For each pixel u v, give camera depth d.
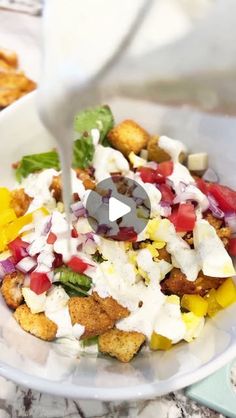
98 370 0.31
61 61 0.20
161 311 0.34
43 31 0.21
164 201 0.37
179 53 0.18
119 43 0.19
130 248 0.36
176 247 0.35
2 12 0.50
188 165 0.40
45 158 0.40
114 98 0.21
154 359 0.32
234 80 0.18
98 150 0.40
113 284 0.34
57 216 0.35
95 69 0.19
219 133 0.39
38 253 0.35
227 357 0.29
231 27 0.17
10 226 0.37
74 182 0.37
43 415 0.32
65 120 0.22
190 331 0.33
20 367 0.29
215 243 0.35
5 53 0.48
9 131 0.39
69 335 0.34
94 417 0.32
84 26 0.20
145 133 0.42
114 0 0.20
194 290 0.35
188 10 0.18
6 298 0.35
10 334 0.32
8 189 0.40
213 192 0.38
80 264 0.34
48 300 0.34
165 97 0.19
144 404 0.33
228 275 0.34
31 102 0.39
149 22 0.19
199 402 0.32
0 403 0.32
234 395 0.32
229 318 0.33
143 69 0.18
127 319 0.33
